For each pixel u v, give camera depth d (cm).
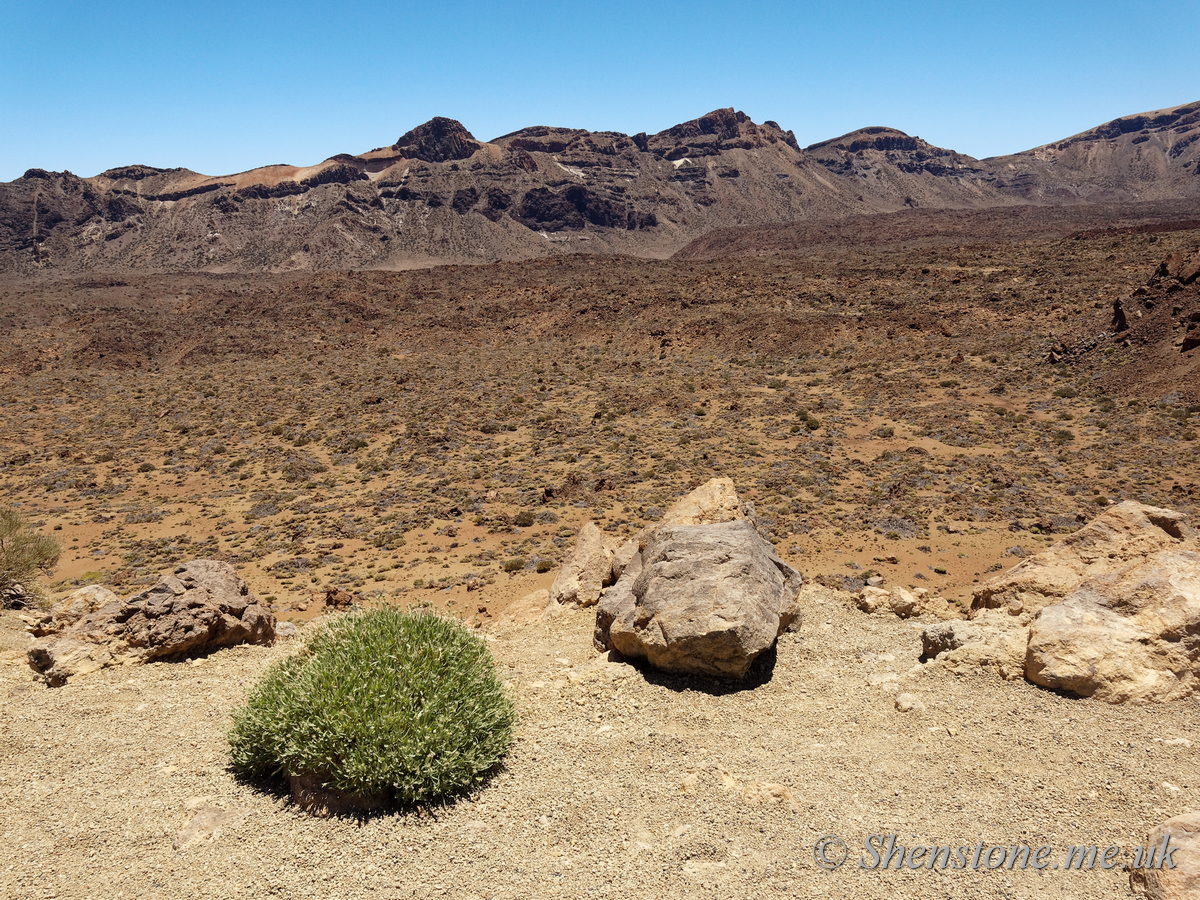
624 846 665
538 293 13012
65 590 3158
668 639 991
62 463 5772
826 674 1020
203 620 1225
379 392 7906
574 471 4919
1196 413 5069
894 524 3575
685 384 7531
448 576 3241
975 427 5491
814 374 7800
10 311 12838
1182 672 867
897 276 11200
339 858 671
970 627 1036
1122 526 1140
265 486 5103
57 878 662
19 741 923
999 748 791
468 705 825
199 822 731
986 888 589
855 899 584
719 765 799
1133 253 9931
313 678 812
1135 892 566
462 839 689
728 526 1137
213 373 9375
